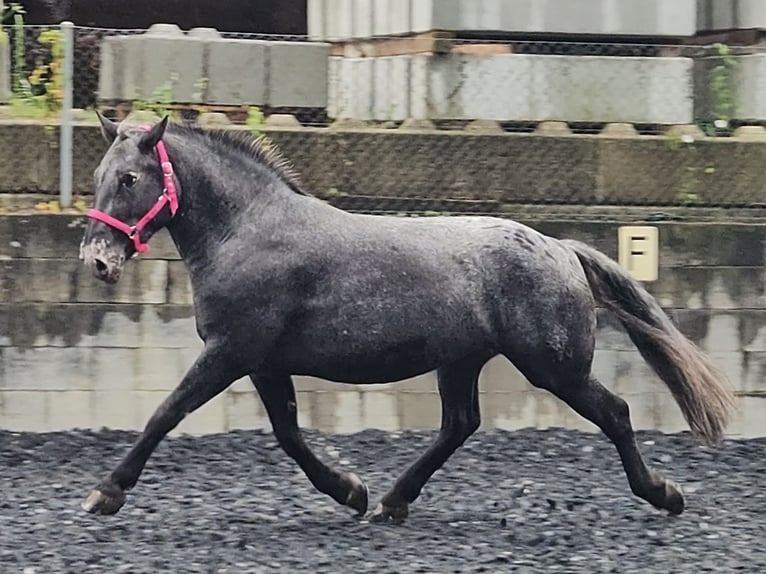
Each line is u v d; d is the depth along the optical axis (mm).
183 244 9883
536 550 9750
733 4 15641
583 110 14852
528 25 14812
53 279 12977
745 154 14219
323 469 10398
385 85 15008
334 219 9961
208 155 9875
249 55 14352
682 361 10398
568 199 14023
